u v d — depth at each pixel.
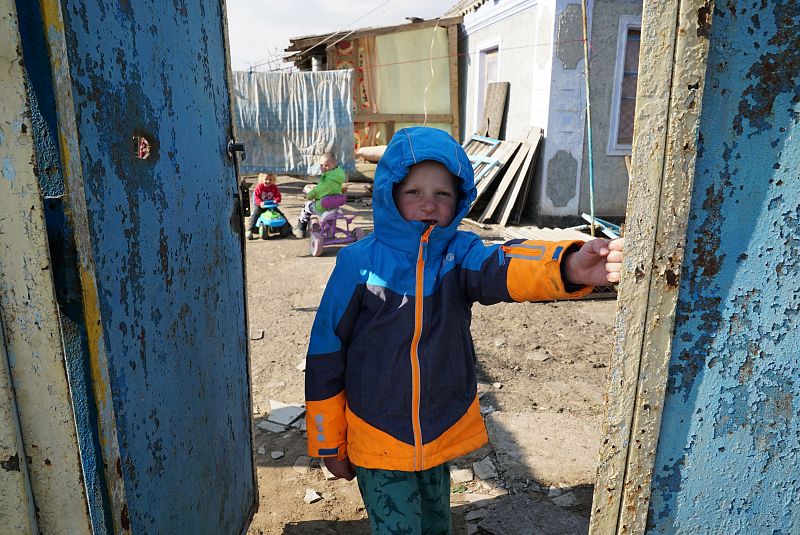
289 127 11.89
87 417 0.97
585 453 2.72
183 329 1.46
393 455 1.51
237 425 1.97
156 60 1.31
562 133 7.89
